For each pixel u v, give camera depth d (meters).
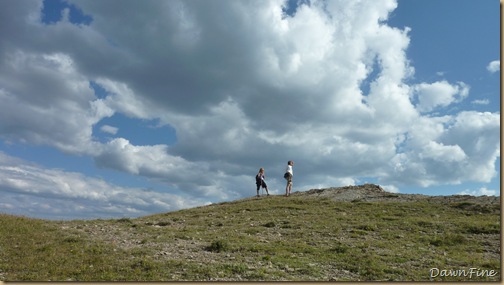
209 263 15.20
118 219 29.77
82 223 27.12
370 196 36.47
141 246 18.47
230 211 32.47
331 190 41.38
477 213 27.55
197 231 23.70
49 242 19.14
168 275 13.67
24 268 14.64
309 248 18.45
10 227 22.02
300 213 29.88
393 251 18.16
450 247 19.50
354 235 21.64
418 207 30.39
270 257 16.44
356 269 15.27
